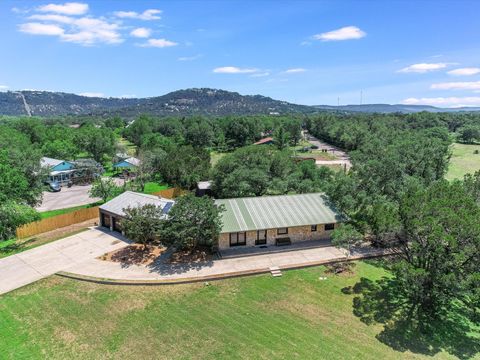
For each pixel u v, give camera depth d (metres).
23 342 17.75
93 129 98.25
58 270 25.69
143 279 24.03
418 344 17.69
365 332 18.56
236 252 28.17
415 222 19.25
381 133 88.00
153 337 18.12
